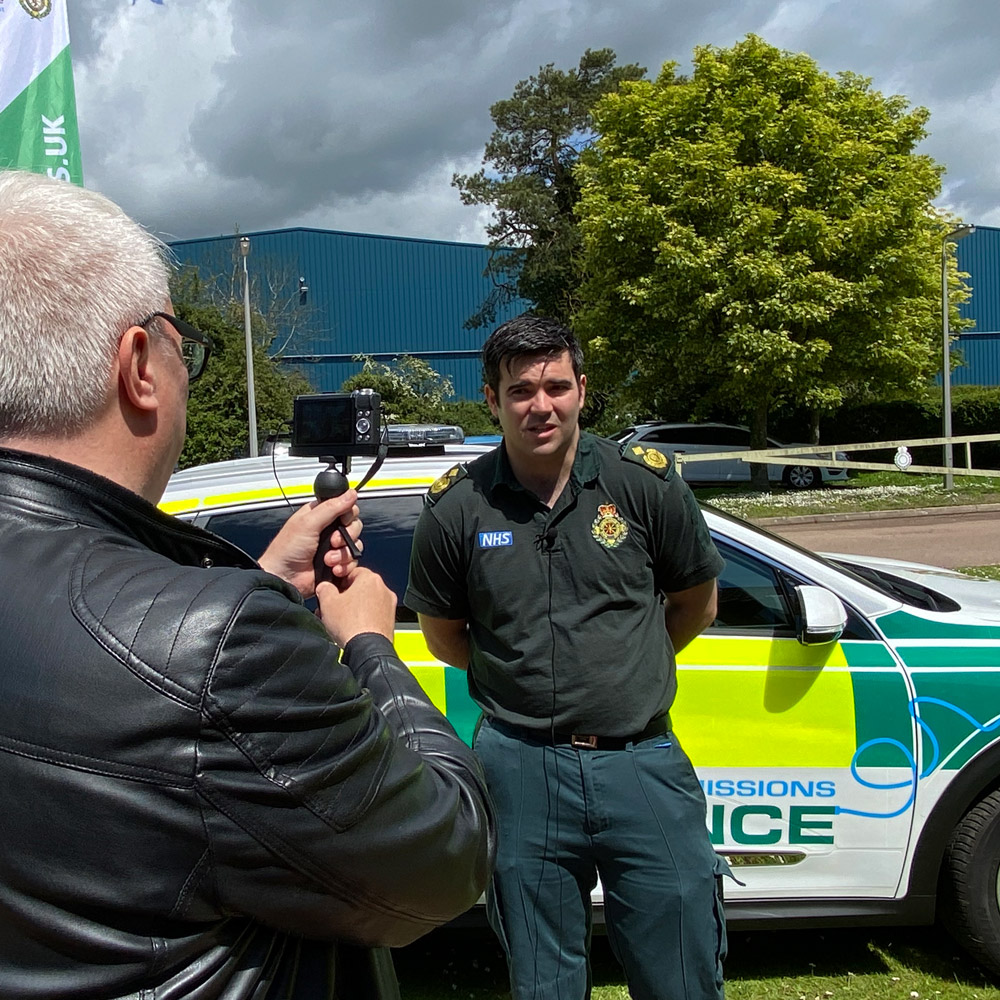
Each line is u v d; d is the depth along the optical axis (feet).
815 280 53.26
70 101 14.82
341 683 2.87
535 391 6.13
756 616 9.05
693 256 54.13
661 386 63.26
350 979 3.25
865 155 56.08
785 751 8.73
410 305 135.03
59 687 2.49
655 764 6.27
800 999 8.84
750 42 58.13
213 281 83.87
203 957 2.64
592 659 6.20
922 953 9.66
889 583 10.71
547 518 6.33
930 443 49.39
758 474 59.16
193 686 2.51
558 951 6.31
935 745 8.73
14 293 2.80
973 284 122.01
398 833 2.91
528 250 91.40
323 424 4.71
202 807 2.51
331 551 4.06
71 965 2.49
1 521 2.74
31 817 2.45
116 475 3.00
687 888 6.09
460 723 8.75
